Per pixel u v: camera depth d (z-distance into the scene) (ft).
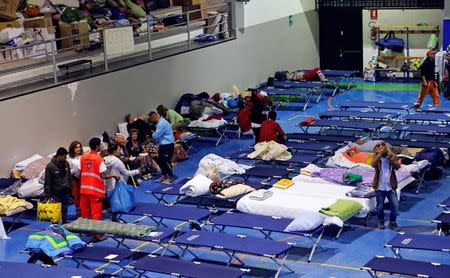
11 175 58.75
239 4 84.48
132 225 46.29
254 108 66.95
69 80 63.62
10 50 67.62
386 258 40.29
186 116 73.82
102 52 74.33
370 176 55.01
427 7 92.38
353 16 98.32
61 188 51.80
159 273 43.80
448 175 59.57
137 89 70.28
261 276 43.70
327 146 62.80
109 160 51.62
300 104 84.74
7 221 55.21
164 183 61.26
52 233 44.06
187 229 51.85
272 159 60.23
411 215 52.01
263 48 89.30
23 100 59.47
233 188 53.16
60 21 75.00
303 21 97.55
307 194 52.19
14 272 41.06
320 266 44.75
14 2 71.26
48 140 61.67
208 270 40.47
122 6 82.12
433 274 37.88
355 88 91.76
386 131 71.20
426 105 81.51
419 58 92.84
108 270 45.47
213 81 80.74
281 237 49.49
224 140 72.74
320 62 101.60
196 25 86.94
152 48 77.97
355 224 50.75
